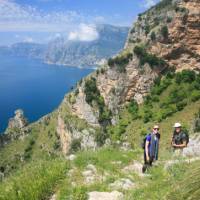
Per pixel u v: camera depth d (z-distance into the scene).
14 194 16.16
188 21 168.00
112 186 18.81
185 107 144.38
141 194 17.48
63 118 177.12
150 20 185.75
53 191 17.31
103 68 175.00
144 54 169.00
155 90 163.62
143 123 152.12
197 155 25.94
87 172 20.52
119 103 168.12
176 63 171.00
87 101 169.00
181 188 16.03
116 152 26.36
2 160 195.12
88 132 161.62
